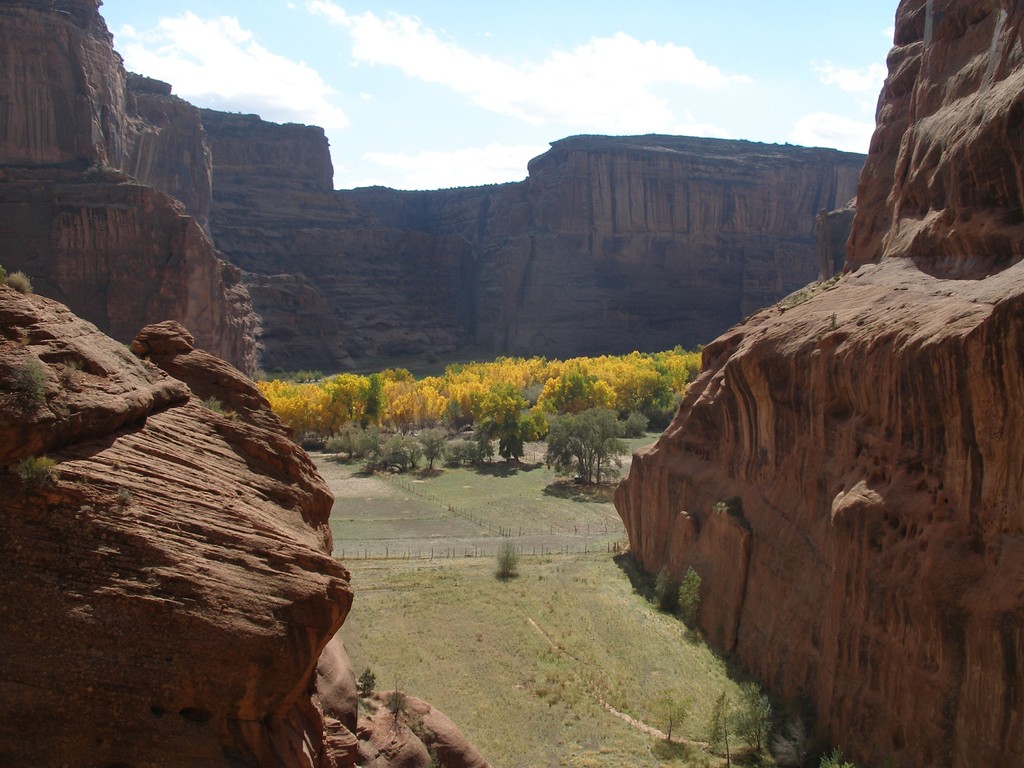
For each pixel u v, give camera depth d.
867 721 26.70
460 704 33.75
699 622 40.78
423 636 40.75
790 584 33.88
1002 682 21.42
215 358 18.84
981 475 23.77
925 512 25.78
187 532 14.48
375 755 22.72
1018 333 22.05
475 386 117.81
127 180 127.75
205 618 13.73
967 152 32.94
